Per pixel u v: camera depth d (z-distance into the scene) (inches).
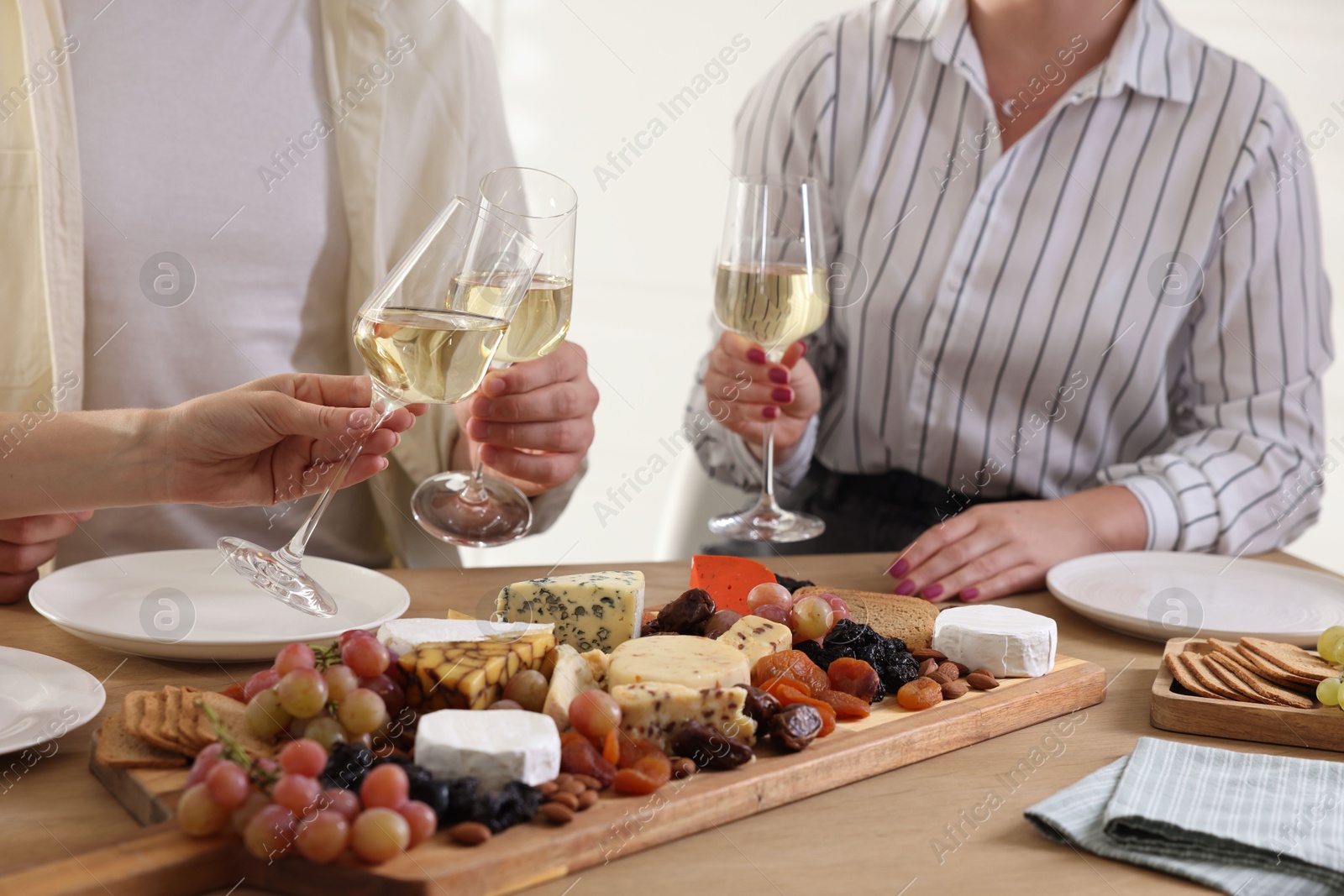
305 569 44.7
